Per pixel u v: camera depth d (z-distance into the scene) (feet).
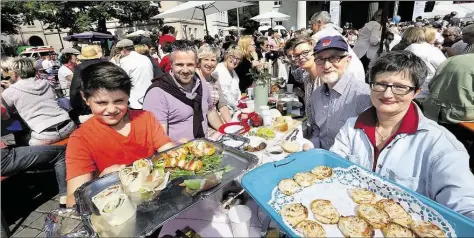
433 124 3.52
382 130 3.93
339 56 5.46
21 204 8.20
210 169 3.78
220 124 7.94
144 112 4.90
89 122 4.23
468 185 2.87
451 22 29.58
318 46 5.64
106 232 2.64
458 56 7.76
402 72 3.26
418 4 40.45
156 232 3.11
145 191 3.17
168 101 6.07
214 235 3.05
